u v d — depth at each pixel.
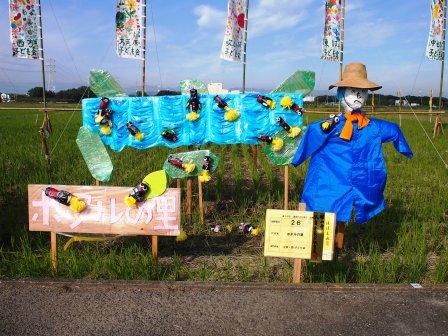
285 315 3.76
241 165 12.30
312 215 4.09
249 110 6.25
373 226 6.27
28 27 9.25
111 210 4.66
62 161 11.01
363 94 4.84
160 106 6.26
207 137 6.34
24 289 4.18
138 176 9.45
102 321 3.65
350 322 3.66
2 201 7.54
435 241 5.82
